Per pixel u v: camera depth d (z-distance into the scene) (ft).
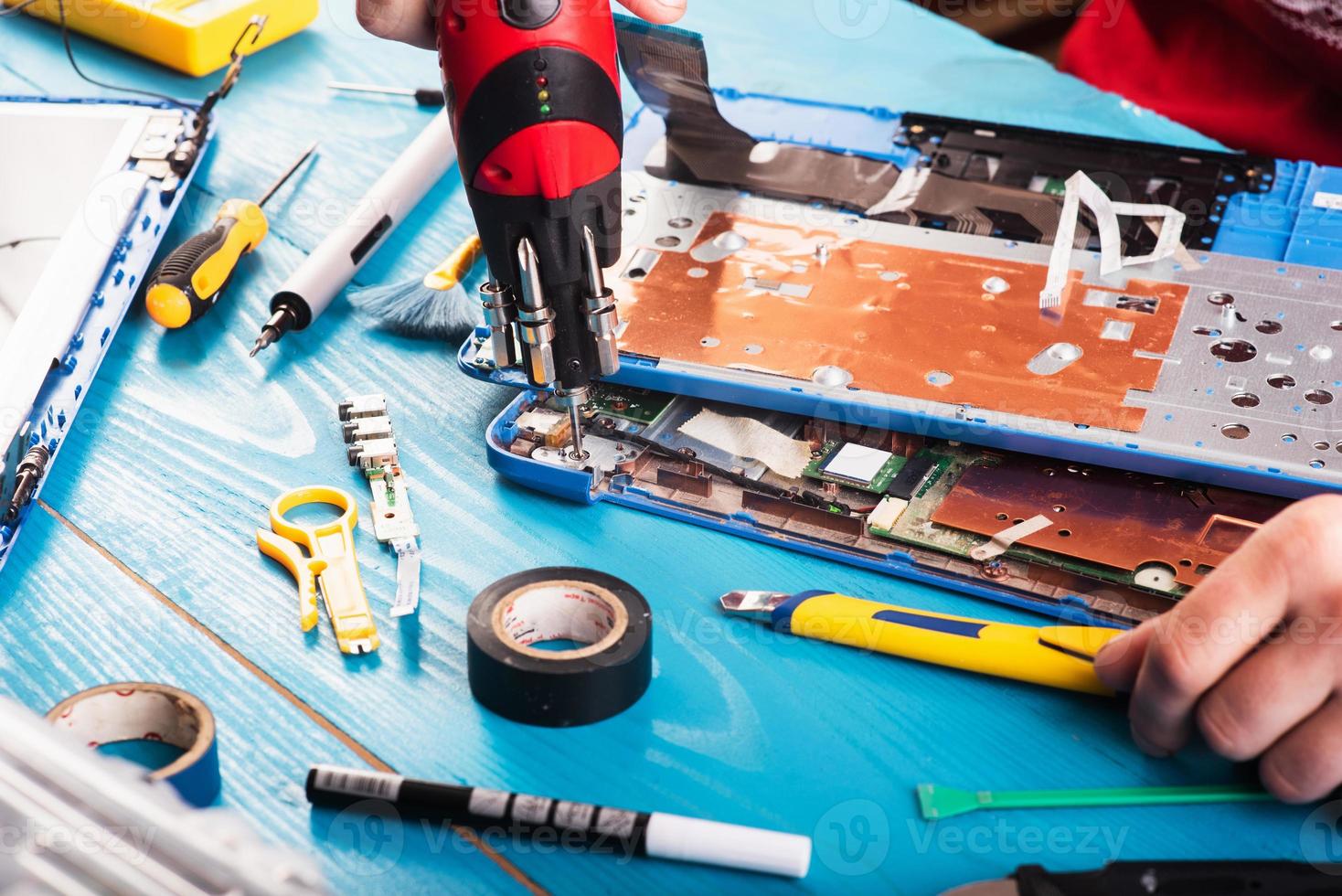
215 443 3.92
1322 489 3.27
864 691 3.15
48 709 3.07
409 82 5.73
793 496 3.56
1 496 3.46
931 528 3.44
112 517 3.65
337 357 4.27
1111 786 2.92
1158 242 4.17
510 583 3.16
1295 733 2.74
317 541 3.52
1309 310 3.88
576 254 3.14
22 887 2.39
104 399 4.08
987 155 4.66
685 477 3.67
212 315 4.42
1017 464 3.60
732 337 3.80
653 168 4.62
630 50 4.19
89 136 4.81
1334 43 5.88
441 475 3.80
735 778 2.94
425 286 4.37
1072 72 7.07
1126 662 2.93
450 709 3.10
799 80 5.48
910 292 3.98
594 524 3.63
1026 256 4.12
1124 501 3.45
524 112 2.94
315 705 3.10
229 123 5.42
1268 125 6.18
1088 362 3.69
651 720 3.07
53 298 4.01
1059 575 3.29
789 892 2.71
